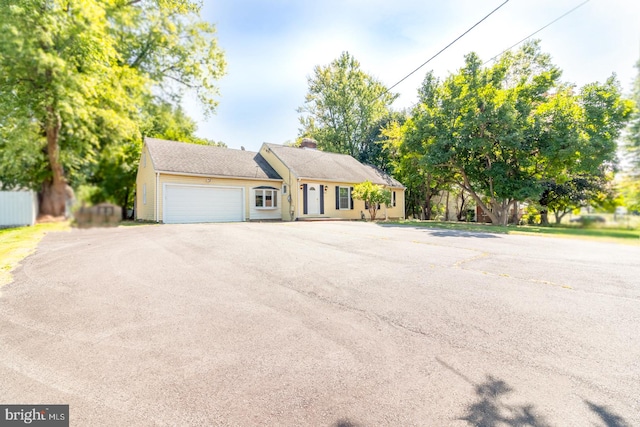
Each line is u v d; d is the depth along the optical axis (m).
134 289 4.08
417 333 2.95
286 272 5.05
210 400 1.98
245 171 17.05
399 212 23.03
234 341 2.76
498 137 12.02
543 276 4.84
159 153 15.05
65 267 5.03
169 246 7.00
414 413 1.89
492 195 14.53
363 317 3.31
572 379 2.21
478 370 2.34
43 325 3.00
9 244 6.42
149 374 2.24
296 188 17.14
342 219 19.03
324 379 2.22
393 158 25.77
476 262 5.83
